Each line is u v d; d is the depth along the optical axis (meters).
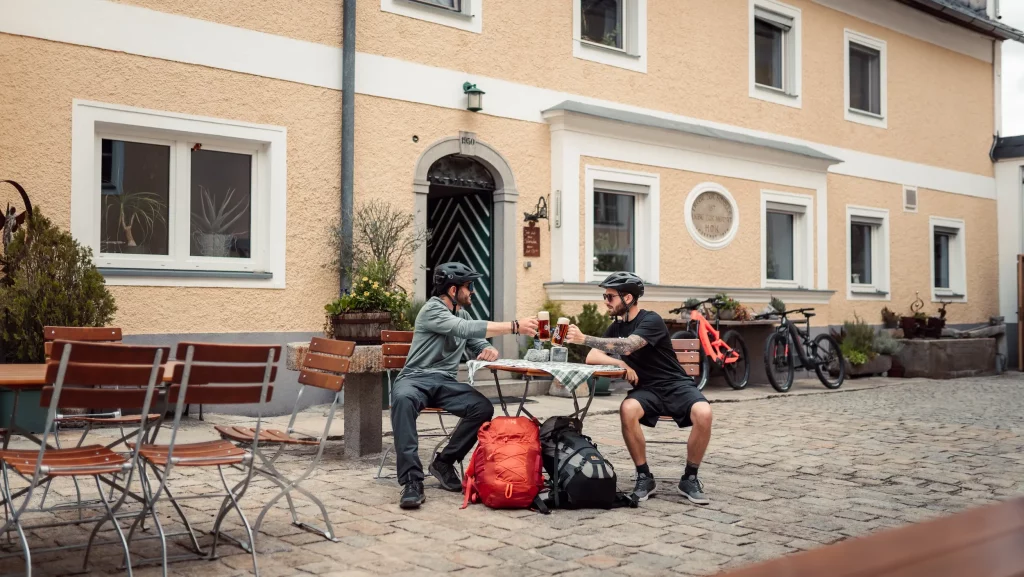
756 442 8.22
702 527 5.05
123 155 8.79
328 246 9.92
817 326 15.38
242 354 4.21
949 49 18.64
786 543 4.73
